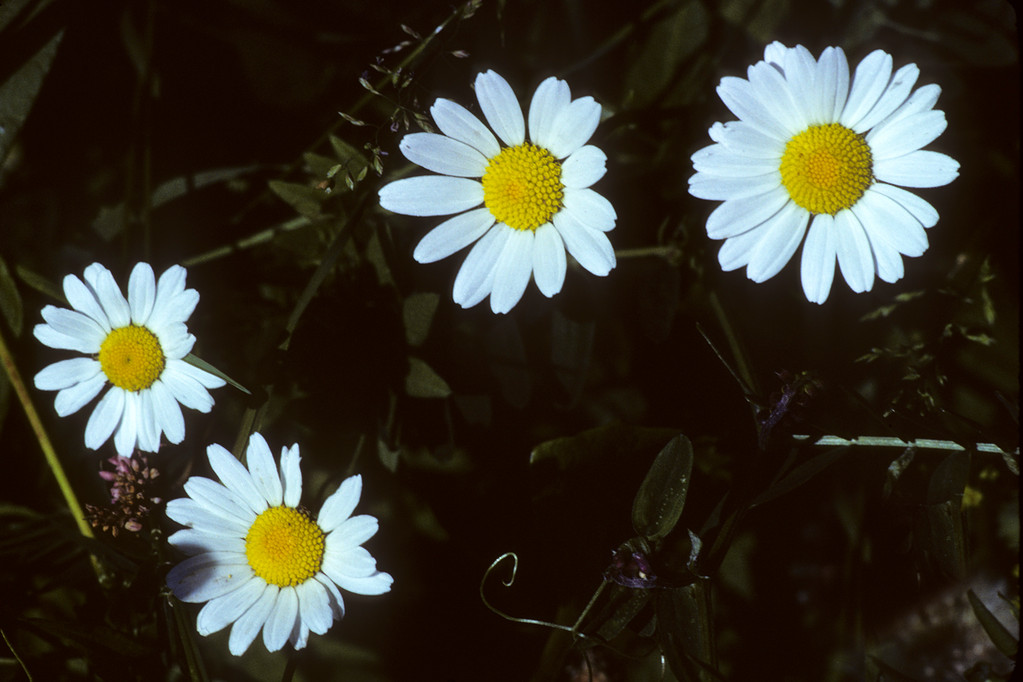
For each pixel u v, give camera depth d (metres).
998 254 0.80
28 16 0.79
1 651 0.80
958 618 0.80
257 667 0.80
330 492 0.80
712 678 0.77
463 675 0.81
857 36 0.80
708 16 0.79
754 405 0.77
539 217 0.76
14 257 0.80
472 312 0.79
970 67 0.80
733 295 0.79
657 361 0.80
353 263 0.79
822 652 0.80
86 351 0.77
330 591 0.76
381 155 0.77
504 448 0.80
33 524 0.80
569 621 0.79
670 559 0.77
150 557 0.77
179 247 0.80
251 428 0.77
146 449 0.77
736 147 0.76
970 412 0.80
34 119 0.81
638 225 0.79
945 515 0.77
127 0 0.80
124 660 0.78
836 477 0.80
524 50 0.80
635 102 0.80
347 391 0.78
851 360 0.80
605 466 0.79
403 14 0.80
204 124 0.81
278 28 0.80
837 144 0.75
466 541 0.80
